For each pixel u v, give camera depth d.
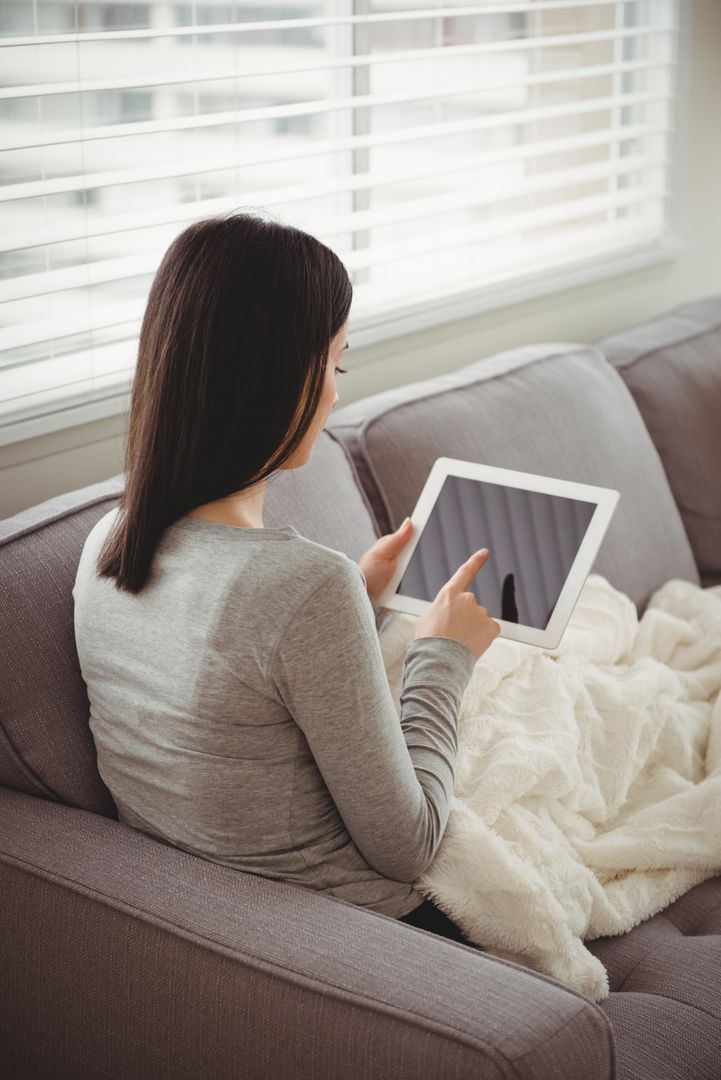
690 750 1.59
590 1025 0.93
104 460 1.76
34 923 1.09
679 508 2.18
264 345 1.01
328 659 1.01
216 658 1.03
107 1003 1.05
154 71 1.78
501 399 1.86
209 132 1.90
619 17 2.65
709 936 1.33
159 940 1.02
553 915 1.18
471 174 2.43
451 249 2.39
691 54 2.73
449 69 2.32
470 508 1.42
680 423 2.16
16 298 1.57
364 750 1.03
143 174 1.69
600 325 2.70
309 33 2.02
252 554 1.03
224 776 1.06
